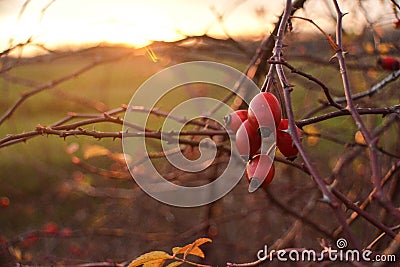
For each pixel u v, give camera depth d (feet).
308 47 2.57
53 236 3.20
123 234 3.18
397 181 2.23
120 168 3.44
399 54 2.27
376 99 2.37
